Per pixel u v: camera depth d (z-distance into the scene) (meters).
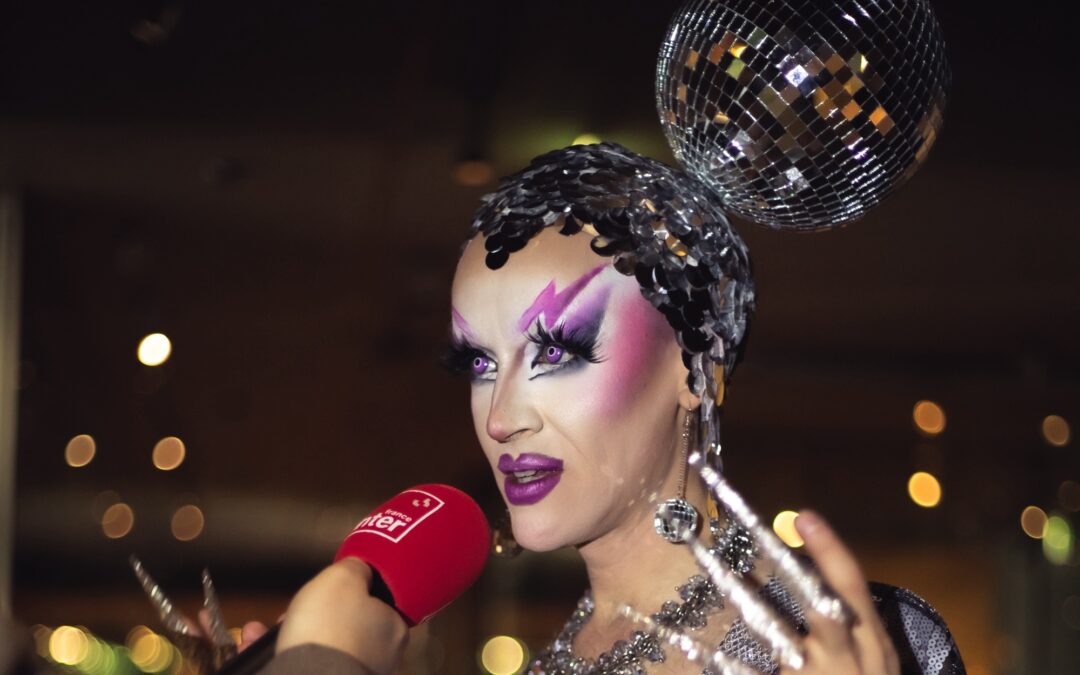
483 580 7.86
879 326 6.56
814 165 1.40
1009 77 3.82
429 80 4.06
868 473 8.04
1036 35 3.61
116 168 4.74
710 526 1.44
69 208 5.10
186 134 4.44
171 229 5.38
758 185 1.44
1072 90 3.88
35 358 5.65
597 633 1.47
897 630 1.37
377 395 7.00
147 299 5.72
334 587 1.15
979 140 4.22
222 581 6.98
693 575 1.42
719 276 1.44
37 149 4.55
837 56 1.36
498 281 1.41
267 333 6.39
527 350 1.40
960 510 7.88
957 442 7.80
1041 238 5.12
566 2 3.60
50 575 6.18
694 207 1.44
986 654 8.23
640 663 1.40
